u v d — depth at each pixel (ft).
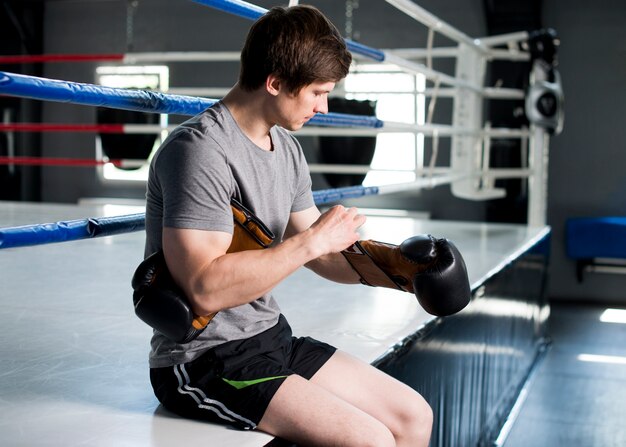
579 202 20.84
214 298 3.92
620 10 20.35
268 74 4.15
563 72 20.83
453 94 15.98
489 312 9.36
